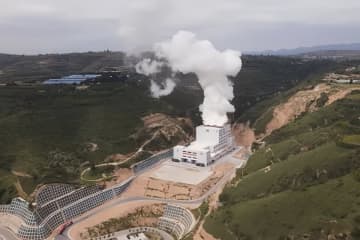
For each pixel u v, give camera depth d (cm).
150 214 18712
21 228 16725
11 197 18075
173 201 19438
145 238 16812
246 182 16938
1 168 19475
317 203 12481
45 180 18962
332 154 14825
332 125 19338
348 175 13288
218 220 14362
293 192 13575
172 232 17538
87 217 18338
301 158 15925
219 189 19662
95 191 19850
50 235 16862
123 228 17825
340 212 11719
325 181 13612
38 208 17400
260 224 12838
